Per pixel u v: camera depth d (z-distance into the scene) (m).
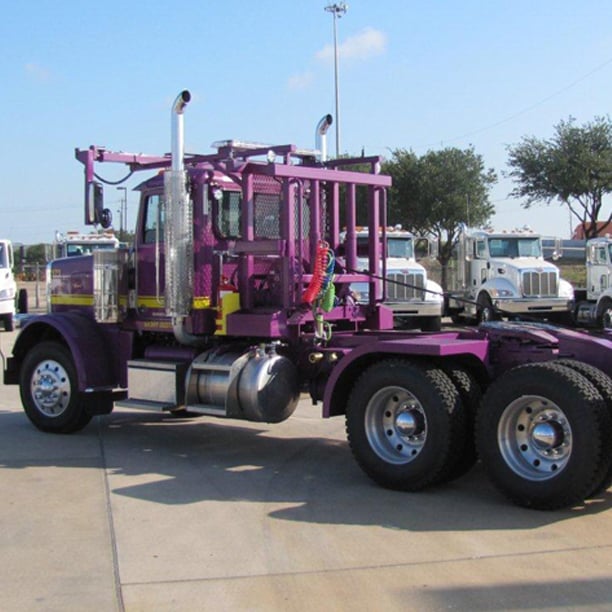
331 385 6.92
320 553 5.07
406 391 6.39
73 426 8.89
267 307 7.93
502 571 4.71
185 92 7.75
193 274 8.02
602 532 5.40
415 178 42.38
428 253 21.30
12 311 25.05
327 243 8.02
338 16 37.69
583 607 4.21
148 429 9.30
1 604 4.35
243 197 7.91
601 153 41.84
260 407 7.42
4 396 11.95
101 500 6.32
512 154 43.78
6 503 6.25
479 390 6.49
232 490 6.59
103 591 4.51
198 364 7.91
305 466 7.41
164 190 8.09
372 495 6.39
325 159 8.95
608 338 6.55
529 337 6.58
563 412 5.62
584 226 43.56
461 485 6.65
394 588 4.49
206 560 4.98
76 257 9.48
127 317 8.84
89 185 8.62
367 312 8.45
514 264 22.84
